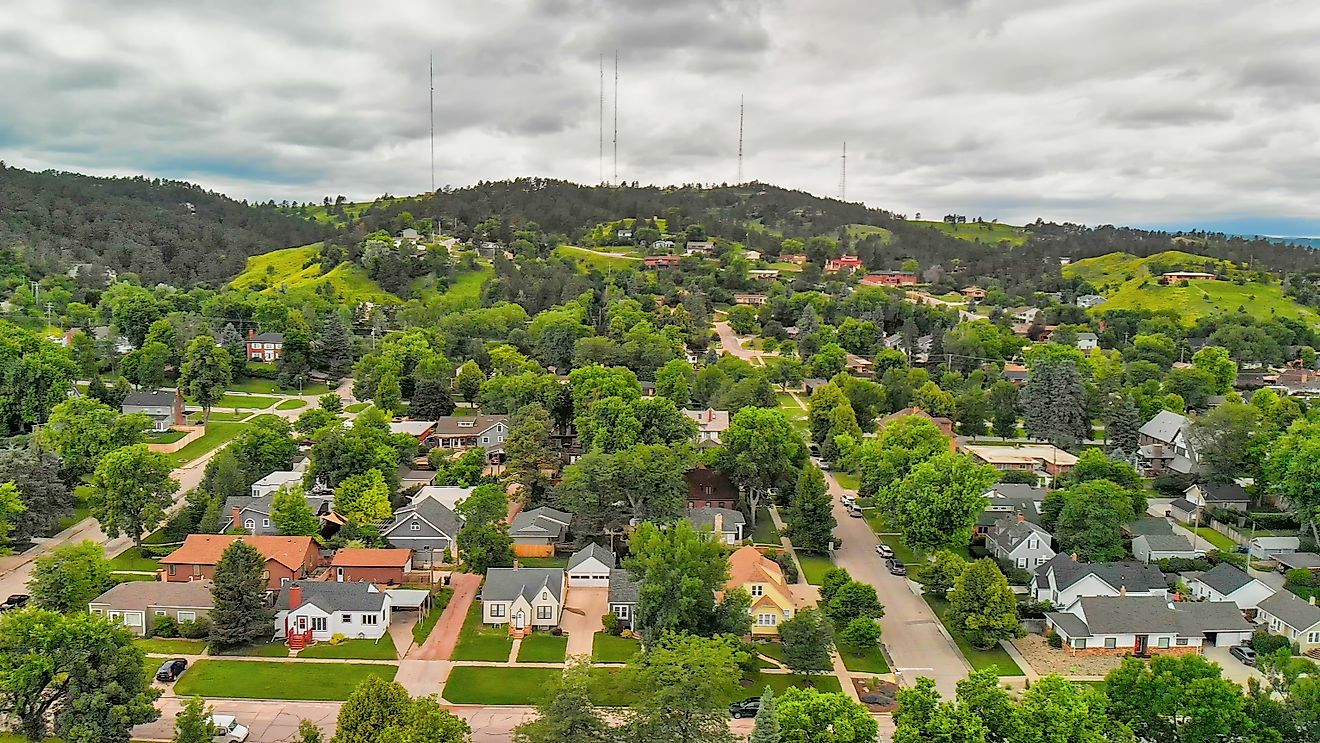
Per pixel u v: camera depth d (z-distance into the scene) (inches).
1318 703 2085.4
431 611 3139.8
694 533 2962.6
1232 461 4419.3
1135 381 6643.7
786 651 2723.9
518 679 2687.0
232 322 7436.0
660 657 2209.6
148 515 3553.2
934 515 3531.0
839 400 5383.9
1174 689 2139.5
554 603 3026.6
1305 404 6082.7
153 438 5113.2
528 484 4114.2
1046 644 3029.0
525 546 3678.6
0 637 2054.6
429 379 5762.8
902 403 6186.0
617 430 4269.2
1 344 5128.0
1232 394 6141.7
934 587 3302.2
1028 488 4311.0
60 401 4936.0
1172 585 3400.6
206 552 3250.5
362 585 3016.7
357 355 7116.1
